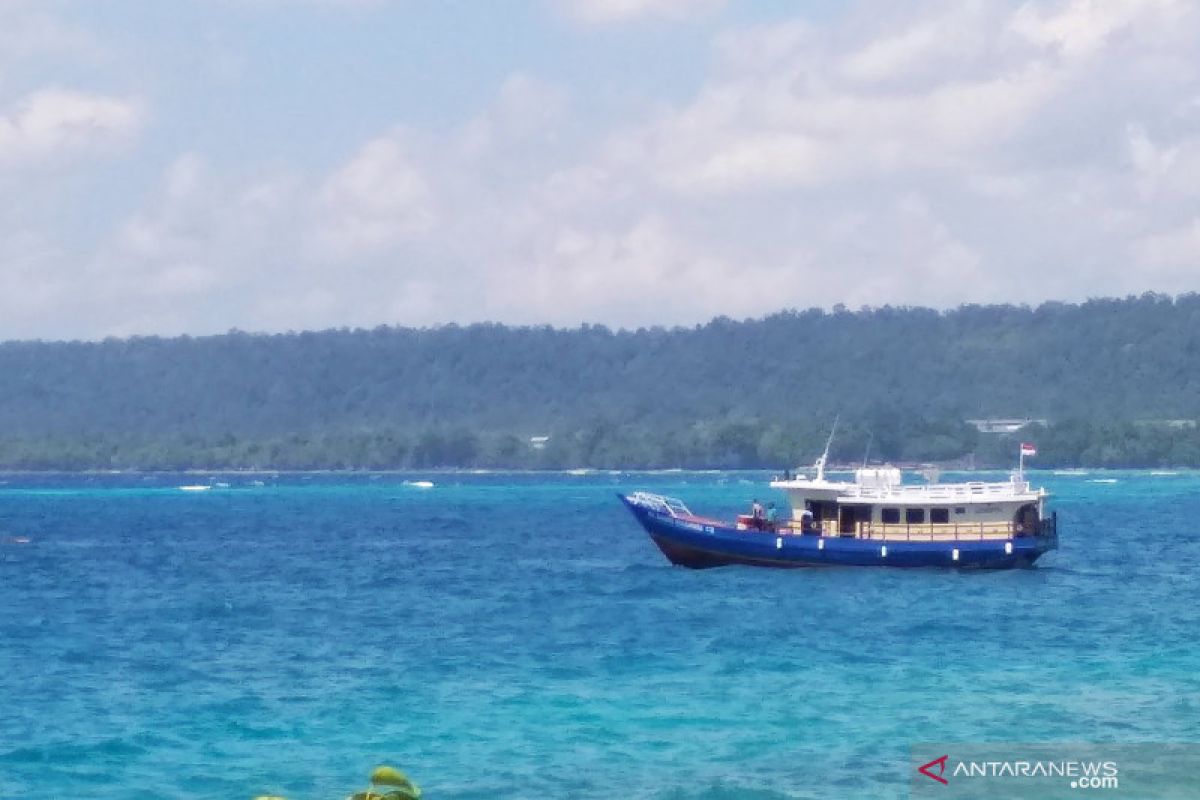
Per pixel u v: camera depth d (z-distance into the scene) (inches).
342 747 4202.8
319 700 4869.6
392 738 4293.8
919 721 4411.9
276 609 7647.6
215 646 6225.4
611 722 4453.7
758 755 4042.8
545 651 5885.8
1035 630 6358.3
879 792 3693.4
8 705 4852.4
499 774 3885.3
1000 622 6594.5
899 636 6176.2
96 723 4557.1
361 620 7081.7
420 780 3838.6
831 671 5319.9
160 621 7180.1
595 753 4087.1
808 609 7007.9
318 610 7568.9
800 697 4805.6
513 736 4293.8
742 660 5575.8
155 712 4714.6
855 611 6929.1
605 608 7278.5
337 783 3853.3
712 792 3695.9
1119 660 5531.5
